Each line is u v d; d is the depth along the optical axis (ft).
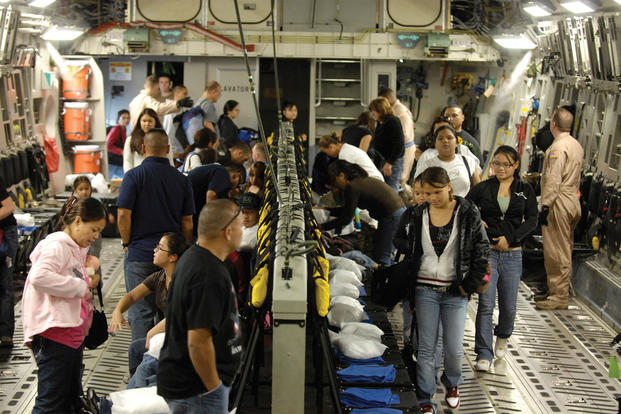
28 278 15.97
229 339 12.91
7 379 20.34
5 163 30.60
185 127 35.68
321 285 14.21
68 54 39.42
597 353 22.95
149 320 19.53
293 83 42.27
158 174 20.01
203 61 41.06
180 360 12.60
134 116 37.70
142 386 16.80
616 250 26.12
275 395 13.28
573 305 27.20
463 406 19.22
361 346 17.39
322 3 40.22
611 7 26.00
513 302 21.34
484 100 42.60
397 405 15.47
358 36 39.93
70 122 38.17
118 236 35.01
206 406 12.80
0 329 22.08
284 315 12.92
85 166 38.55
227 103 38.22
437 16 39.75
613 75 26.61
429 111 44.04
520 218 20.65
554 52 33.27
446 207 17.35
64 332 15.83
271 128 42.22
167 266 17.72
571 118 26.14
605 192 27.07
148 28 39.34
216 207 12.43
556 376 21.24
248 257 20.16
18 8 29.91
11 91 31.89
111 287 27.89
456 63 43.16
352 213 24.31
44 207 32.96
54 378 15.96
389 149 34.45
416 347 18.80
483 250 17.19
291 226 15.16
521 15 36.40
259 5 39.73
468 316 25.88
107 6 39.24
